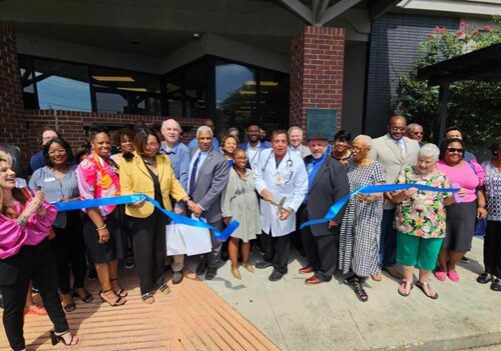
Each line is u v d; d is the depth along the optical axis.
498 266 3.17
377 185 2.89
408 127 3.96
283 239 3.31
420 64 6.90
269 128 7.58
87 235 2.74
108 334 2.50
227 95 6.91
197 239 3.14
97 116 5.53
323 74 5.06
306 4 5.99
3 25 4.43
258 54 7.16
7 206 2.09
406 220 2.95
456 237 3.26
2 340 2.45
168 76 7.90
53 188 2.69
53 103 6.83
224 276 3.44
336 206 2.86
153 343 2.40
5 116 4.48
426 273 3.08
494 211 3.18
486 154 7.07
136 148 2.87
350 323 2.62
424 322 2.64
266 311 2.78
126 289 3.18
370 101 7.09
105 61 7.27
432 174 2.96
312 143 3.38
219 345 2.37
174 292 3.11
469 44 6.73
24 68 6.43
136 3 5.89
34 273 2.27
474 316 2.73
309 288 3.18
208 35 6.31
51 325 2.64
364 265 2.95
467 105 6.62
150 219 2.86
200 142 3.26
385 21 6.89
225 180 3.21
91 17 5.80
